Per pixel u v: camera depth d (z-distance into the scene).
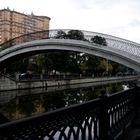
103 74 76.69
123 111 6.48
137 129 6.96
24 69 60.62
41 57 56.75
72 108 3.16
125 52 33.66
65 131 3.02
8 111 23.72
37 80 45.31
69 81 55.25
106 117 4.60
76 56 66.25
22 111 23.73
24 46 42.16
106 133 4.55
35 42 40.81
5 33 101.88
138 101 8.32
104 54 35.56
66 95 36.88
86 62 68.44
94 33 37.31
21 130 2.25
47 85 47.97
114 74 89.75
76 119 3.34
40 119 2.48
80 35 38.09
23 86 42.09
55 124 2.80
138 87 8.44
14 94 37.91
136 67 33.31
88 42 36.56
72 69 65.19
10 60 47.34
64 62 58.12
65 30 40.03
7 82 38.56
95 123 4.10
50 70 59.00
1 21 102.56
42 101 30.67
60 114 2.88
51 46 39.91
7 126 2.07
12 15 104.31
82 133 3.52
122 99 6.36
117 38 34.91
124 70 107.25
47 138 2.63
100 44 35.69
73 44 37.69
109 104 4.94
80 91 42.78
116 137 5.47
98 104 4.22
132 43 33.62
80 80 59.75
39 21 117.25
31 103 28.92
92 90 44.22
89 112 3.82
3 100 31.41
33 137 2.40
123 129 6.27
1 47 45.41
